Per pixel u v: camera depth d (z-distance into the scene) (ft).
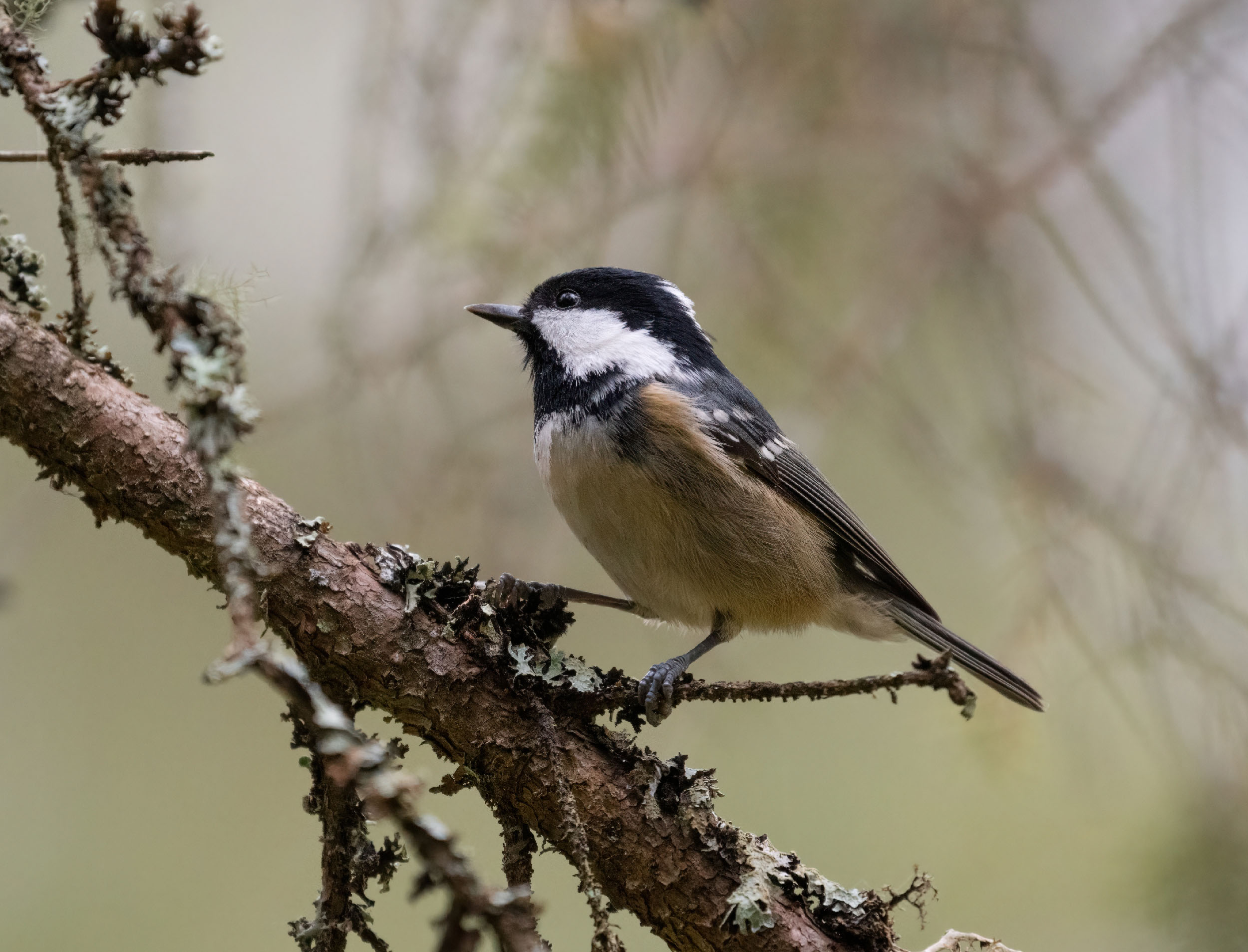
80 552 30.45
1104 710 26.21
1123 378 27.91
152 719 29.68
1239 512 25.57
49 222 28.99
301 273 28.35
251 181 28.12
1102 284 26.55
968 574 32.09
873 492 32.91
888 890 16.19
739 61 26.48
